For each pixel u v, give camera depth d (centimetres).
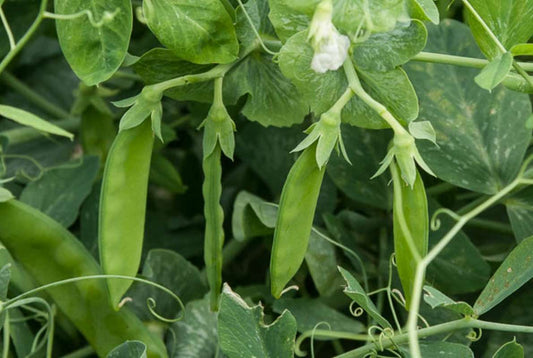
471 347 75
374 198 77
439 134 72
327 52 59
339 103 61
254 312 63
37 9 79
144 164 64
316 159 61
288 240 63
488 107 73
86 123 81
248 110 68
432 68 73
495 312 76
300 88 63
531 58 79
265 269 85
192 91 67
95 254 78
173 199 87
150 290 73
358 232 78
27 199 76
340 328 72
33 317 71
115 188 64
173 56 66
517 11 64
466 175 72
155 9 63
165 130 82
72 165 77
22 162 84
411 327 60
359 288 65
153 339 70
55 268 69
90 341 70
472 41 73
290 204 62
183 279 74
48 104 88
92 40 63
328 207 79
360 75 62
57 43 91
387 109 63
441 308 72
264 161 82
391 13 59
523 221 73
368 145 77
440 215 73
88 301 69
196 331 72
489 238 83
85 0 62
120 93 86
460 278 72
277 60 65
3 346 72
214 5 63
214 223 66
